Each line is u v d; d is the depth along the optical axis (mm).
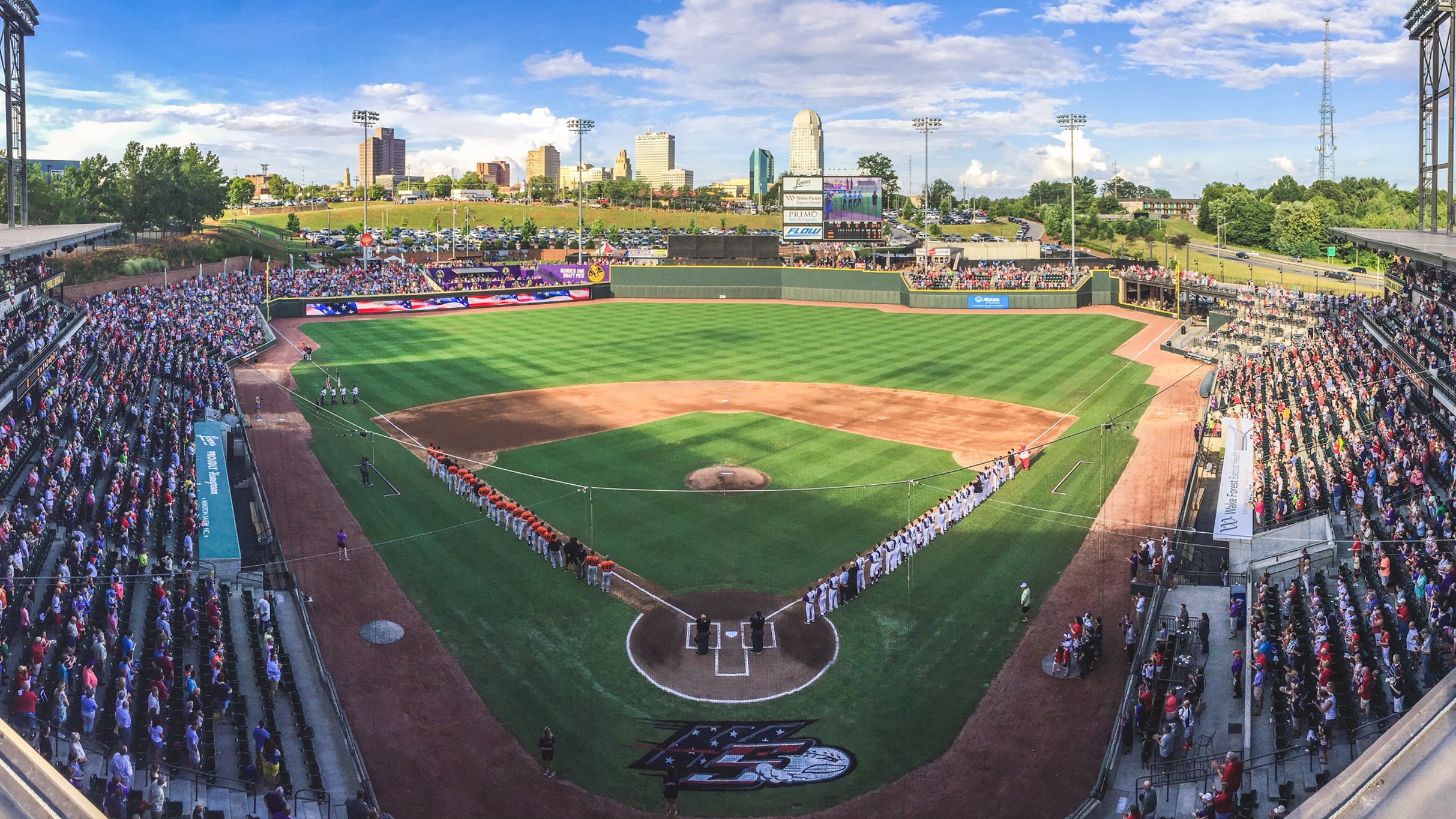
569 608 35156
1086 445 56219
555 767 26219
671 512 44500
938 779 25734
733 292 127188
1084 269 122000
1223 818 22141
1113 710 28812
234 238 148375
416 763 26234
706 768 26234
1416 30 60281
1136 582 36438
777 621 34156
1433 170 59188
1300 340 73438
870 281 120938
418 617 34406
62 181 152250
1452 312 52094
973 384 73375
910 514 44344
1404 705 24234
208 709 26641
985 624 34156
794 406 65938
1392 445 41312
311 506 45625
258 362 81500
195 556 37219
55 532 34812
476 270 131625
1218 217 187875
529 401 67375
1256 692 27359
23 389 44219
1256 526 39188
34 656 25719
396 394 69938
